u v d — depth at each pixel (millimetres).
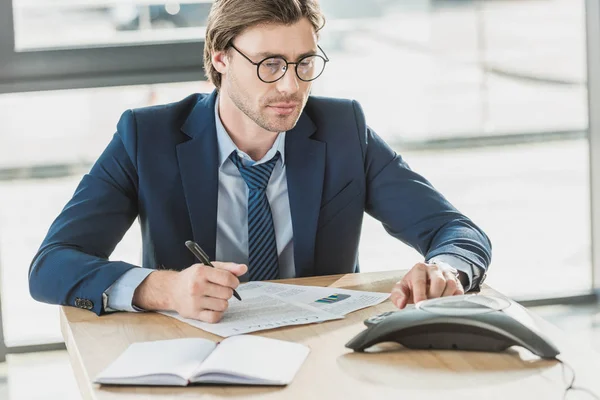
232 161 2100
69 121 5082
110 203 2064
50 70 3248
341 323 1620
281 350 1436
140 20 3455
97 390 1339
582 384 1292
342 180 2172
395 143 5930
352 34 5648
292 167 2123
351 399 1270
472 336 1435
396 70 5797
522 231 4969
